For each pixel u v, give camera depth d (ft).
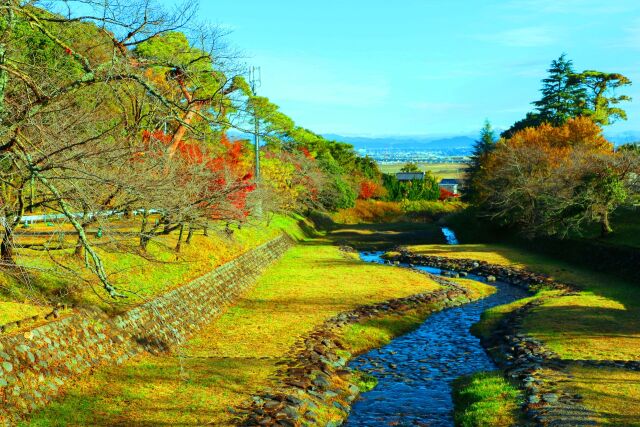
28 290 53.47
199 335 70.59
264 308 89.20
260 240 144.15
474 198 247.29
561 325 76.79
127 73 39.86
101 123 53.67
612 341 67.87
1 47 39.96
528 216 166.50
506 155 176.96
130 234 50.60
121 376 48.62
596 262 129.59
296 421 44.34
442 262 156.87
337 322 81.41
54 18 43.50
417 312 95.25
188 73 49.75
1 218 39.52
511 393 51.11
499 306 98.58
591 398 47.11
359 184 349.41
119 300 62.13
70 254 64.39
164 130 66.23
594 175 137.80
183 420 41.39
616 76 262.26
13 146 36.88
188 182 59.31
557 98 271.69
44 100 38.34
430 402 54.65
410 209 346.95
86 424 38.63
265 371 55.36
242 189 77.15
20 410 37.76
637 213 150.00
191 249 97.35
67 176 37.09
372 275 127.34
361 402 54.70
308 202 245.24
